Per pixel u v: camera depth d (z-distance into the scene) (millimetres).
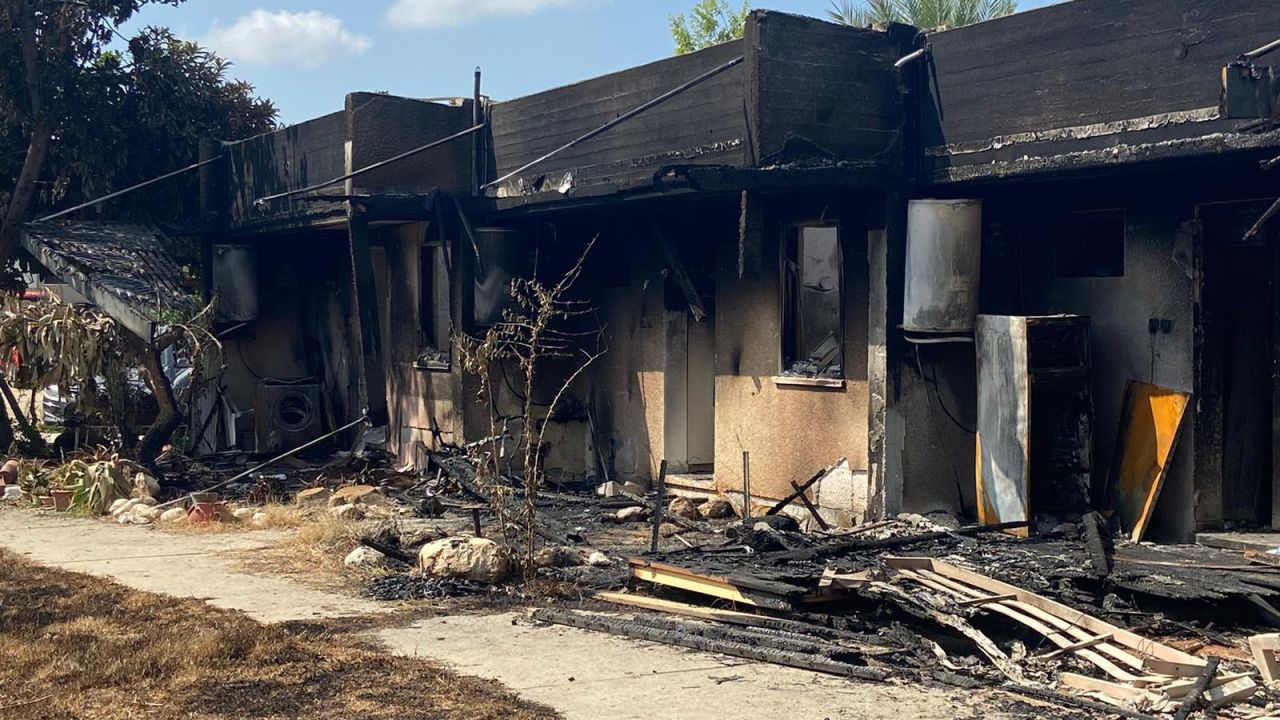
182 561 11016
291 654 7617
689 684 7051
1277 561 9180
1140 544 10164
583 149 14516
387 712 6469
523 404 15938
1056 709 6598
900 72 11922
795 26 11484
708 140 12680
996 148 11188
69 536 12469
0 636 8062
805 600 8570
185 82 21578
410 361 17594
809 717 6434
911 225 11516
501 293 15602
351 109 15422
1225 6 9578
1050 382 10750
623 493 14656
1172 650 7062
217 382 20797
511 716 6391
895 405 11844
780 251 13188
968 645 8008
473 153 16250
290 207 18406
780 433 13234
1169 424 10234
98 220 20625
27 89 19938
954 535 10367
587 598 9492
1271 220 9961
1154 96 10047
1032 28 10945
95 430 19234
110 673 7129
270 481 15719
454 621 8695
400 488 15477
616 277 15734
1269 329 10453
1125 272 10883
